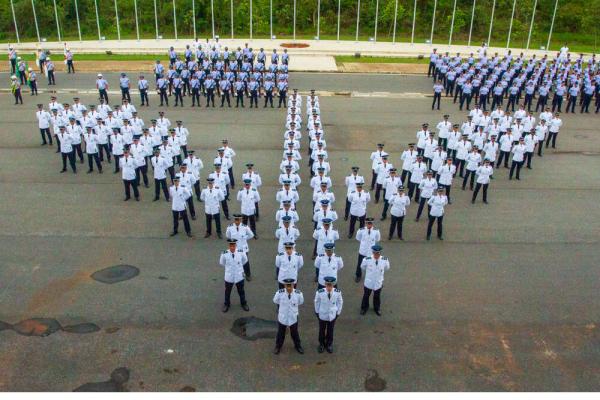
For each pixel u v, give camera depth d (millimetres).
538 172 25422
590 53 59125
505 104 37844
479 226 19500
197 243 17891
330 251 13828
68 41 60500
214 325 13430
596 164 26609
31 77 37438
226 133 30344
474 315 13992
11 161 25562
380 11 66125
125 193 21531
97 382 11328
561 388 11391
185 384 11305
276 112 35094
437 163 22688
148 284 15242
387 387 11320
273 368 11883
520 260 17000
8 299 14320
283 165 20812
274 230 18953
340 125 32375
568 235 18844
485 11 68000
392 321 13703
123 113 27922
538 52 58250
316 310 12125
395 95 39750
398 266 16500
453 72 38812
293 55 52688
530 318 13906
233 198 21875
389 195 19547
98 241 17812
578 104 38812
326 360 12188
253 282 15516
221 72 37969
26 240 17734
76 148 25266
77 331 13055
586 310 14312
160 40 60719
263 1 66500
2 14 65188
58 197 21516
